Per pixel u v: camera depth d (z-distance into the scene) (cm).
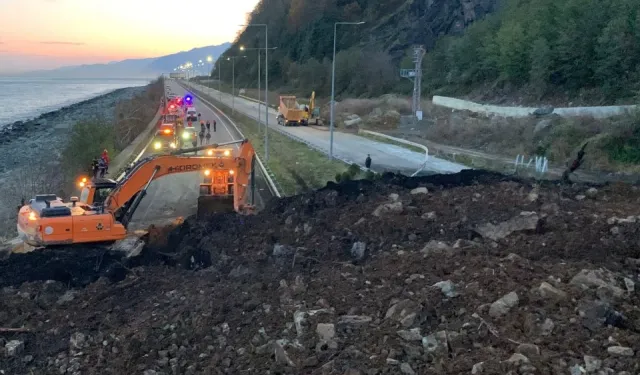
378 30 9319
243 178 2156
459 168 3183
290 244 1591
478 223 1476
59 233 1652
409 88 7188
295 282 1231
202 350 1005
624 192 1748
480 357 819
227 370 915
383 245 1438
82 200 1867
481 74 6025
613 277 1029
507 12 6056
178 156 2003
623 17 4056
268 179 3112
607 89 4081
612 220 1352
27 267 1536
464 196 1777
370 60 8025
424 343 873
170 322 1119
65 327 1152
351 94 7969
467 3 7681
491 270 1085
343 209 1823
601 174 2812
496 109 4825
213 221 1945
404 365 822
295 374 858
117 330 1114
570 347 823
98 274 1523
